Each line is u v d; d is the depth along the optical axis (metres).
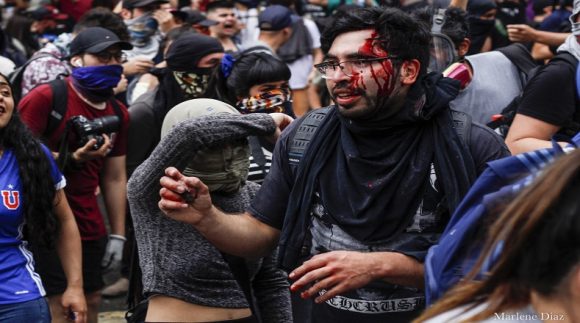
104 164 4.99
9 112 3.83
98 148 4.64
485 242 1.69
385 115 2.67
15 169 3.84
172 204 2.64
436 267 2.04
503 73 4.34
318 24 7.91
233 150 3.01
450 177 2.61
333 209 2.73
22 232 3.86
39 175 3.88
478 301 1.58
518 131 3.74
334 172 2.75
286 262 2.83
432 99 2.67
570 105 3.69
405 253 2.60
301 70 7.95
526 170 2.00
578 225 1.41
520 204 1.50
